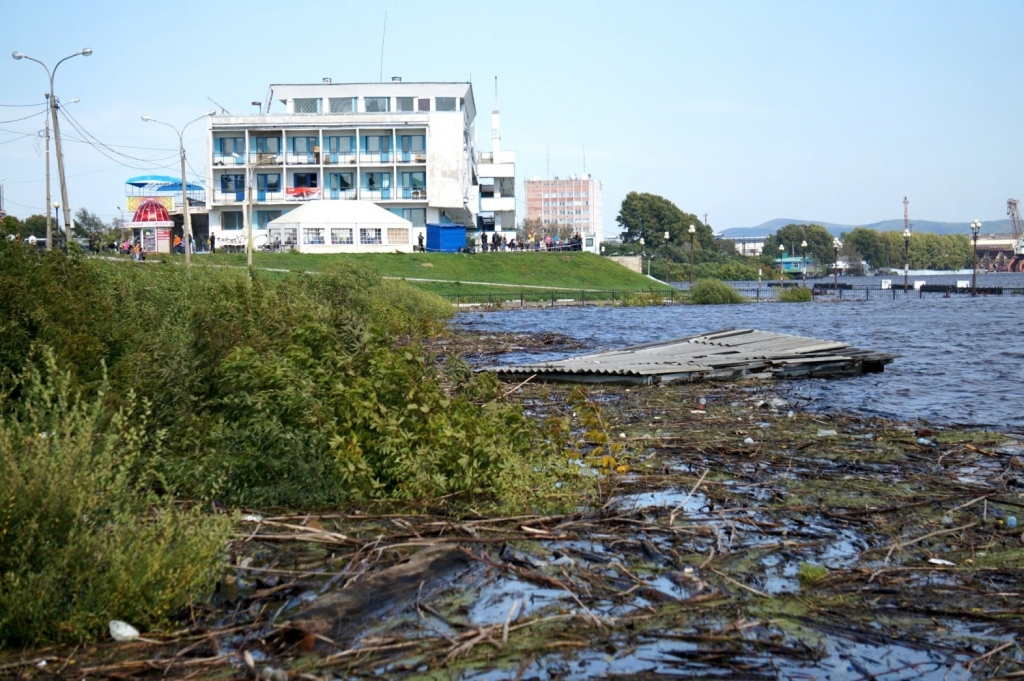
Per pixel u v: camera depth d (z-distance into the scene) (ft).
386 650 20.54
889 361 75.15
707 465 39.40
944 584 24.93
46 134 140.67
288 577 24.95
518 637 21.25
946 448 42.98
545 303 209.05
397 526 29.78
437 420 35.47
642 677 19.38
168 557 22.44
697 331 132.36
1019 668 19.92
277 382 36.55
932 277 591.37
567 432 39.32
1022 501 33.55
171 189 293.64
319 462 33.63
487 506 32.45
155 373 37.63
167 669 19.61
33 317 37.01
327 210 242.37
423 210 273.54
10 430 24.80
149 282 64.59
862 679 19.40
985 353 94.02
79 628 20.71
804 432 47.24
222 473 32.27
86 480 23.16
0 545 21.62
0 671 19.47
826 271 637.71
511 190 358.23
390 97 291.17
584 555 26.89
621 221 557.74
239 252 237.45
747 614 22.70
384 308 111.34
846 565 26.43
